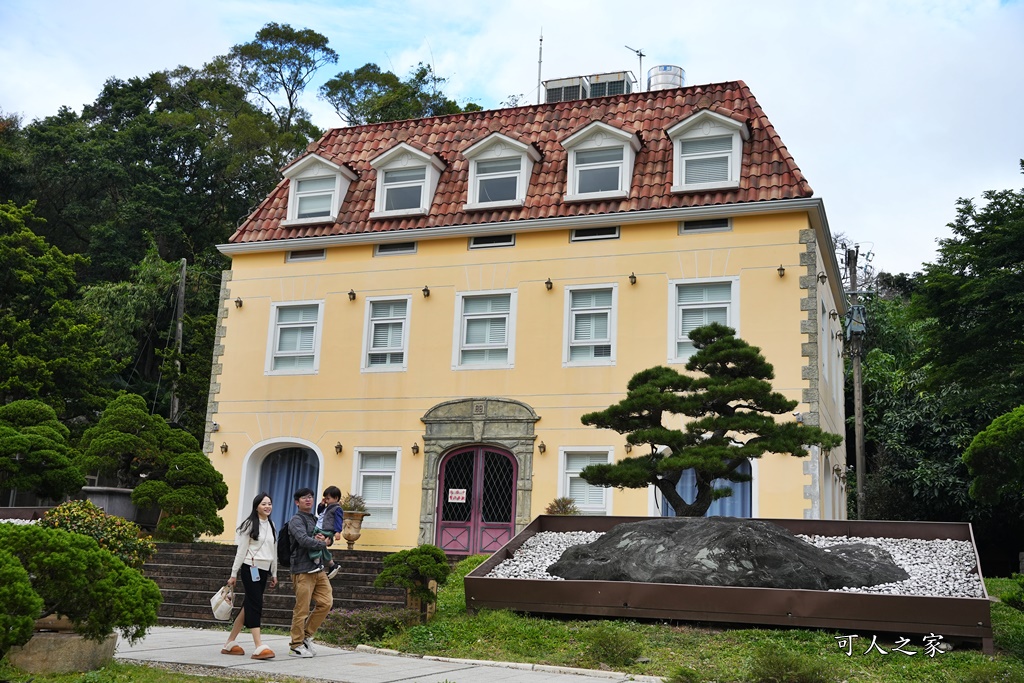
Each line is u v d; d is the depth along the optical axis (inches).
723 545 473.1
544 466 825.5
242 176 1708.9
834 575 465.1
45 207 1604.3
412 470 864.3
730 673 380.5
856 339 1131.3
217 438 930.1
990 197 927.7
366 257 925.2
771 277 800.9
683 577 468.1
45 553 340.5
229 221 1688.0
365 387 895.1
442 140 989.8
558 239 868.0
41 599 321.1
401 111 1648.6
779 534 483.8
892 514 1107.9
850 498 1212.5
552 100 1048.2
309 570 414.0
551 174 907.4
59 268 1122.0
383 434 879.7
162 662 378.0
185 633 486.0
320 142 1043.3
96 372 1138.0
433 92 1681.8
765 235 810.2
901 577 481.7
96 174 1576.0
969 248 919.7
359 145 1022.4
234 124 1712.6
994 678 363.6
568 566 513.0
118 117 1820.9
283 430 911.7
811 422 764.6
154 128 1673.2
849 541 556.7
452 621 479.8
